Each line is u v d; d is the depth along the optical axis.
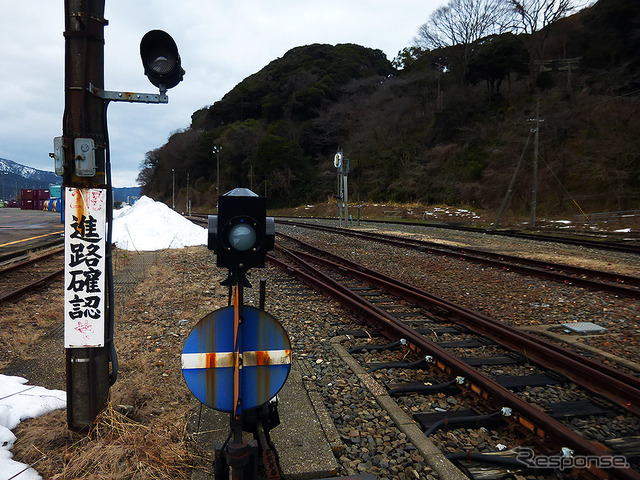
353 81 71.75
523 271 9.80
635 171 30.17
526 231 23.48
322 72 76.94
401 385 3.87
